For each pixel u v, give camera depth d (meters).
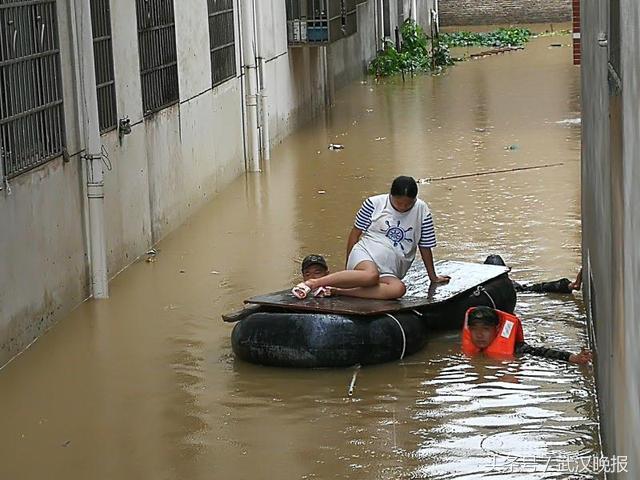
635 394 4.91
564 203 16.45
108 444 8.41
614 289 6.20
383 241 10.39
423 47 37.06
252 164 20.20
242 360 10.09
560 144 21.53
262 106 20.97
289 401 9.11
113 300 12.27
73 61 11.95
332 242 14.58
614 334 6.23
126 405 9.20
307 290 10.16
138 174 14.20
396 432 8.39
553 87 29.94
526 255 13.58
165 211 15.32
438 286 10.80
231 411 8.95
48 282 11.23
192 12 16.91
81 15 11.95
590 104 9.82
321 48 27.86
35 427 8.80
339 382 9.48
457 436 8.26
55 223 11.43
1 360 10.13
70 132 11.87
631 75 5.08
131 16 14.09
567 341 10.39
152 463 8.02
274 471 7.77
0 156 10.05
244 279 12.93
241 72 19.94
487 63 36.69
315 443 8.24
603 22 7.57
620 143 5.68
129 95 13.89
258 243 14.70
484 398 9.01
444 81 32.75
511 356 9.97
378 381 9.47
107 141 13.03
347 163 20.61
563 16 48.66
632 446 5.04
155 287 12.73
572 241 14.17
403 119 25.86
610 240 6.59
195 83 17.00
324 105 28.09
